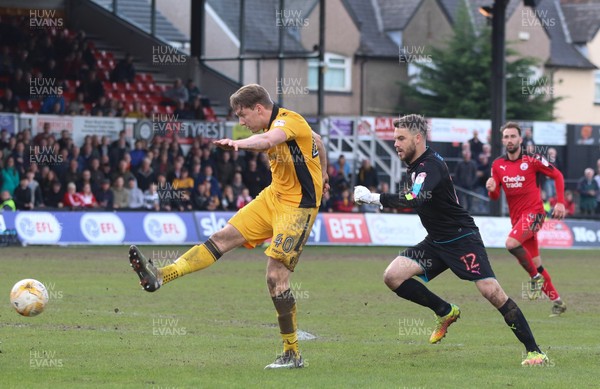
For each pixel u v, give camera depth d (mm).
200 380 18500
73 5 80312
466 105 100500
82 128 60812
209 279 39781
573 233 64875
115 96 72188
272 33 76562
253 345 23188
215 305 31062
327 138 68625
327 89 101938
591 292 37594
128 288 35250
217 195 59219
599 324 28438
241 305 31141
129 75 73438
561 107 113750
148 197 57250
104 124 61500
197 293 34406
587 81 115750
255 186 61406
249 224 19828
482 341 24484
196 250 19562
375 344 23734
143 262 18641
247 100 19297
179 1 79438
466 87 102500
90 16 80562
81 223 54156
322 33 71750
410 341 24312
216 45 77375
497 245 62156
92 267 42656
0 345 22641
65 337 23969
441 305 22125
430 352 22578
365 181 64500
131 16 79688
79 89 68062
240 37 75750
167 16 79562
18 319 26969
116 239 54781
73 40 70562
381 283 39031
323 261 49812
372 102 105000
